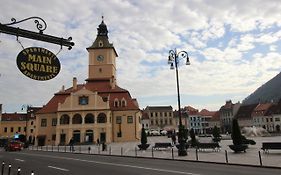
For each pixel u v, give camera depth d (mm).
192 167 18234
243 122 118375
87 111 65000
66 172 17609
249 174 14711
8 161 26141
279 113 103438
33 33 9312
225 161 20922
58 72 9758
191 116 127000
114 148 44719
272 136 62844
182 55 28609
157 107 126125
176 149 36188
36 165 22281
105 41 79938
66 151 42156
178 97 27719
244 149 27328
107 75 77812
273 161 19797
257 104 119125
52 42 9695
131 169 17969
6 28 8875
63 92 72812
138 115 69938
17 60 9031
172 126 122938
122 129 67250
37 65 9367
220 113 131375
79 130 64375
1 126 99000
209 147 30438
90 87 74562
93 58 78938
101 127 64312
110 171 17312
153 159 25359
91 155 33000
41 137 67125
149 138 79938
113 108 68250
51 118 68188
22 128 100188
